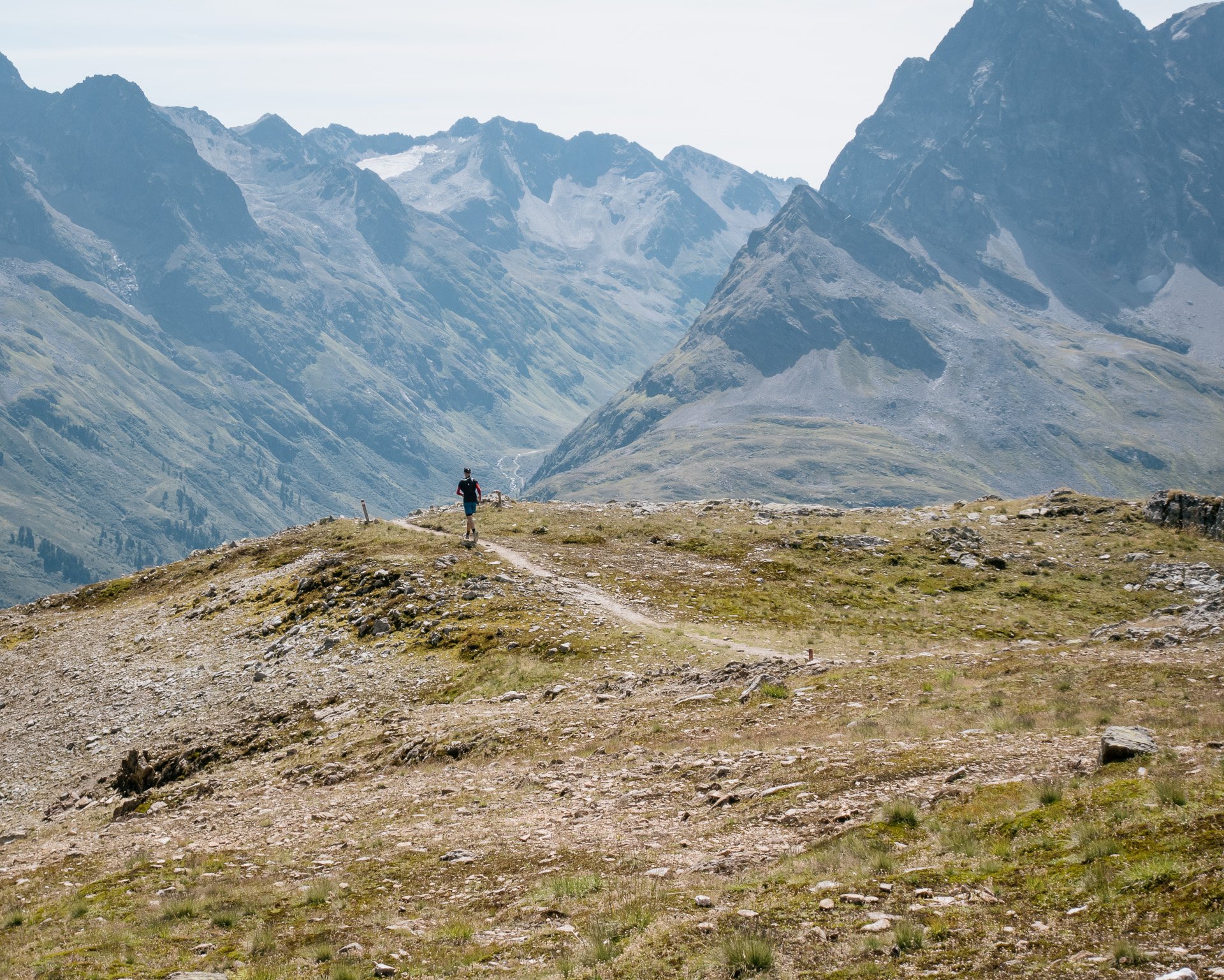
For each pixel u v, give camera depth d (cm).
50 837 3659
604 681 3784
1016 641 4603
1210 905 1048
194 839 2595
